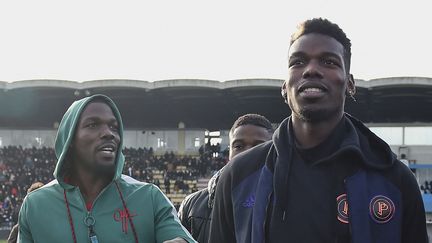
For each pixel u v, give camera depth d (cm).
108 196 290
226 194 285
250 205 269
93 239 278
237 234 271
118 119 300
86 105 292
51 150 4262
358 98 3812
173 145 4403
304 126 262
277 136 273
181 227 291
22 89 3662
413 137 4028
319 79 257
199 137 4416
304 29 270
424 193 3791
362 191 250
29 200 295
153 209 295
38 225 287
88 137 287
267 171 269
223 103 3988
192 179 3978
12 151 4191
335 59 262
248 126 462
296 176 261
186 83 3609
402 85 3503
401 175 258
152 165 4097
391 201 251
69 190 290
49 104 4006
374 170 257
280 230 254
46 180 3847
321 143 262
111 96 3859
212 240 296
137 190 297
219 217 292
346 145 255
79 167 295
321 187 255
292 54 268
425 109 4103
